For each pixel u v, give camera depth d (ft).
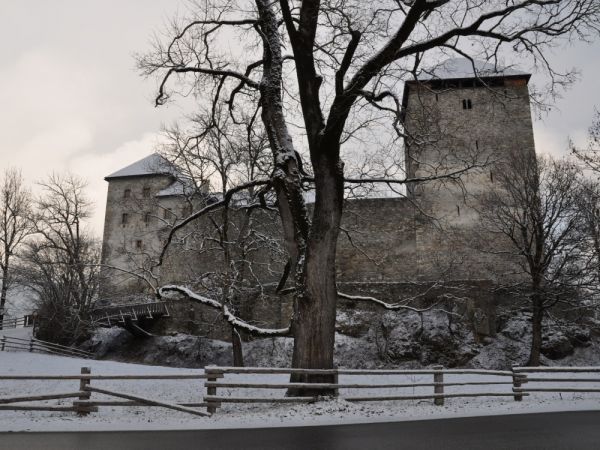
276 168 42.01
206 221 80.69
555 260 97.81
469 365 102.37
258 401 33.47
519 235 117.08
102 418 31.32
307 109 40.68
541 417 30.53
